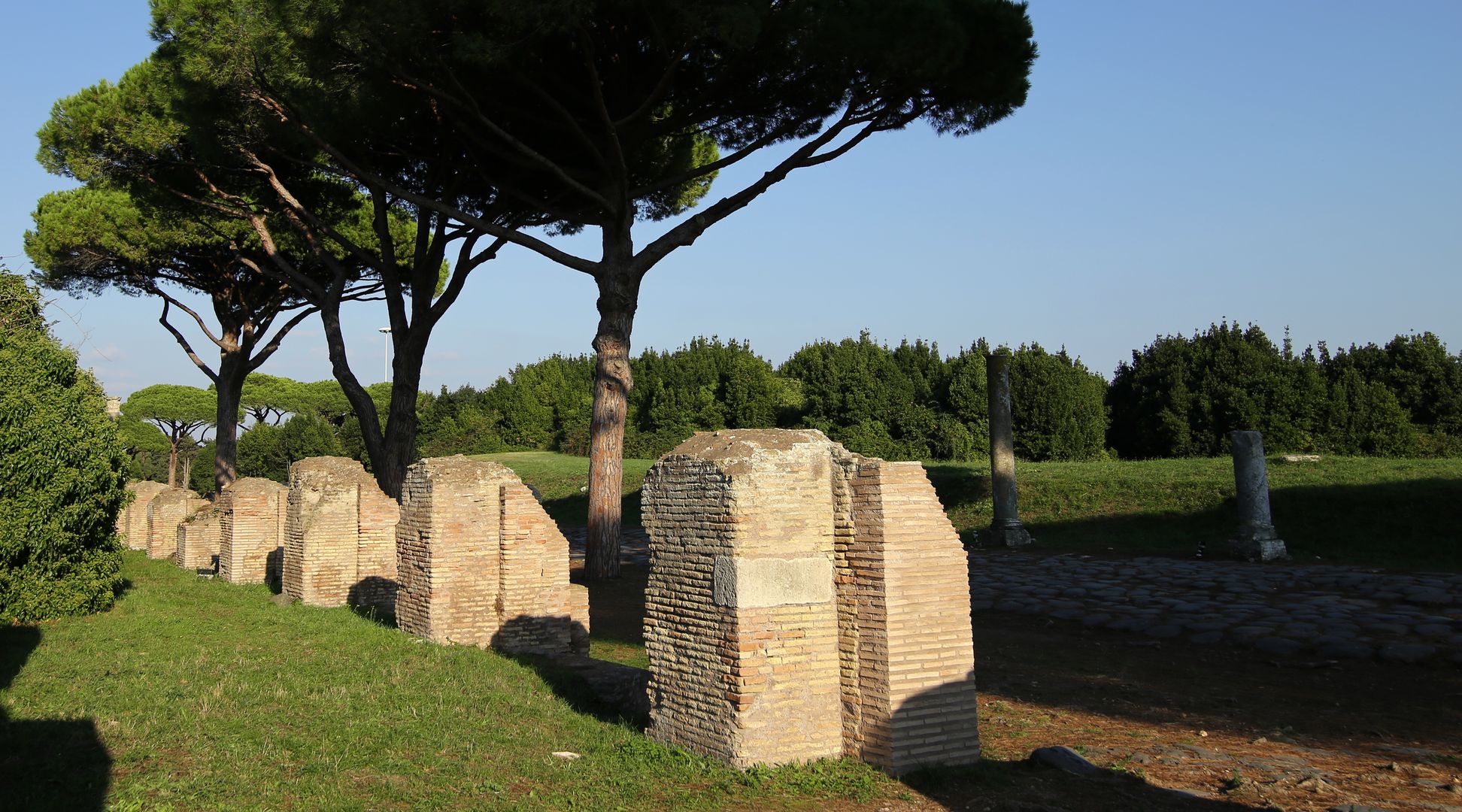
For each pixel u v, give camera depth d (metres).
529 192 22.14
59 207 29.31
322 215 25.55
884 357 50.31
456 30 16.19
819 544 7.21
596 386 20.05
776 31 16.92
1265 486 20.88
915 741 6.87
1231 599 15.61
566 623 12.35
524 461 56.44
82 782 6.46
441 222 22.47
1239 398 39.00
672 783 6.68
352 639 12.07
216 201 24.77
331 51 17.34
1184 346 42.81
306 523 16.14
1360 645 11.79
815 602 7.12
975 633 14.04
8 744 7.27
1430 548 20.55
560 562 12.44
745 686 6.80
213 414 60.72
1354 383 37.88
